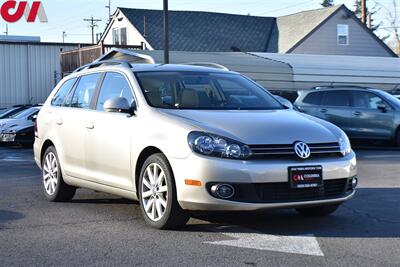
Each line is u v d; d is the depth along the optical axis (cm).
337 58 2977
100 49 2870
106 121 736
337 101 1805
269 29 4381
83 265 536
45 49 3669
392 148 1736
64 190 841
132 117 699
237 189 597
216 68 823
